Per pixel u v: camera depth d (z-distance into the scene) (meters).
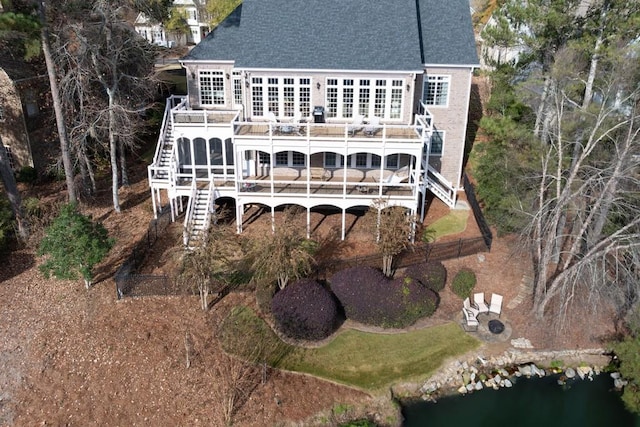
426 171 31.48
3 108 34.25
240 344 23.81
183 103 33.06
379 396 22.28
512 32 33.06
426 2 35.22
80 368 22.45
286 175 33.31
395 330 25.42
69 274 24.92
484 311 26.62
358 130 30.02
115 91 33.34
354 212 33.47
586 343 25.48
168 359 22.89
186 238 26.62
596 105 27.86
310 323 23.89
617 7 28.75
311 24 32.12
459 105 33.91
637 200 25.50
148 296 26.05
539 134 34.19
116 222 31.98
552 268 28.88
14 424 20.34
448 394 23.06
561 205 24.27
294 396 21.84
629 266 24.25
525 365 24.56
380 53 30.81
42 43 28.92
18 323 24.44
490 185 31.94
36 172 35.88
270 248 25.36
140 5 32.28
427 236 30.86
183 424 20.56
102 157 38.56
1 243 28.34
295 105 31.41
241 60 30.50
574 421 21.95
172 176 30.75
